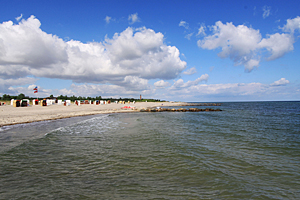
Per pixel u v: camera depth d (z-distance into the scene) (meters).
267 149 10.77
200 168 7.51
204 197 5.29
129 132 16.22
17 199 4.98
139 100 169.38
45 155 9.09
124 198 5.13
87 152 9.69
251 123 24.58
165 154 9.38
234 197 5.33
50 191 5.48
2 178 6.33
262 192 5.67
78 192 5.45
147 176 6.68
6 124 19.45
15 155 8.98
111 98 154.62
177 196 5.30
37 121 23.34
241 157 9.12
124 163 8.02
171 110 57.25
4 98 76.25
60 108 47.59
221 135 15.16
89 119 28.00
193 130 17.72
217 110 61.97
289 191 5.77
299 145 11.80
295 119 30.84
